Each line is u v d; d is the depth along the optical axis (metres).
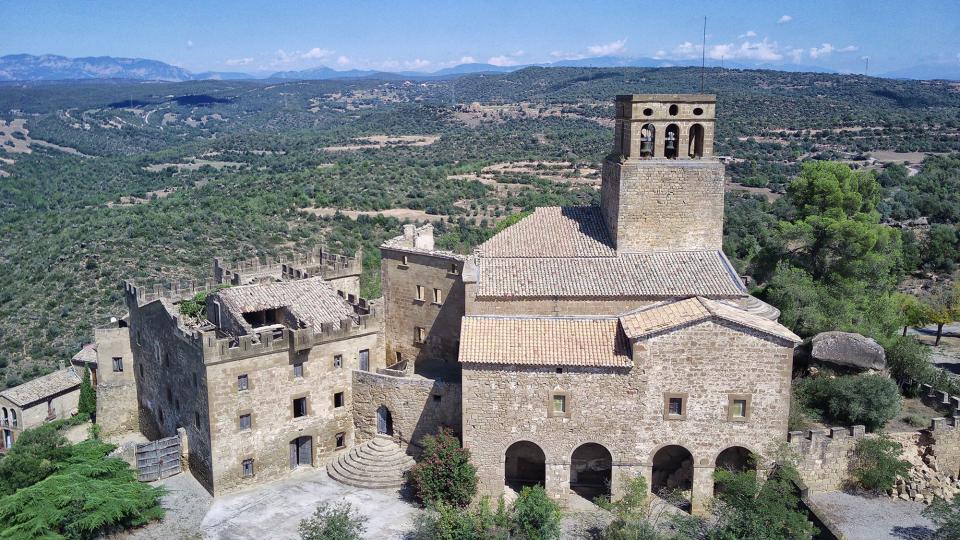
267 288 55.72
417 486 49.16
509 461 52.75
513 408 47.69
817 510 44.94
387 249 60.03
